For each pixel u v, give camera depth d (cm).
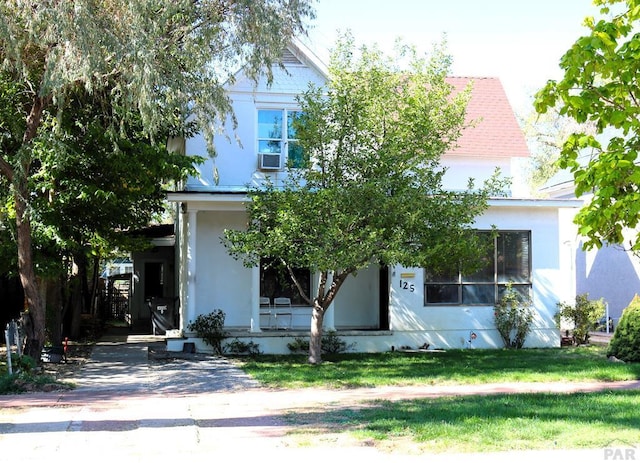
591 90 625
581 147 635
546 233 2000
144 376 1394
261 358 1706
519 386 1274
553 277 1997
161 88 1305
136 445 774
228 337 1781
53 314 1688
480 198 1545
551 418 898
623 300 2512
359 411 986
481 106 2356
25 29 1233
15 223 1475
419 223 1445
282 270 1780
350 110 1509
